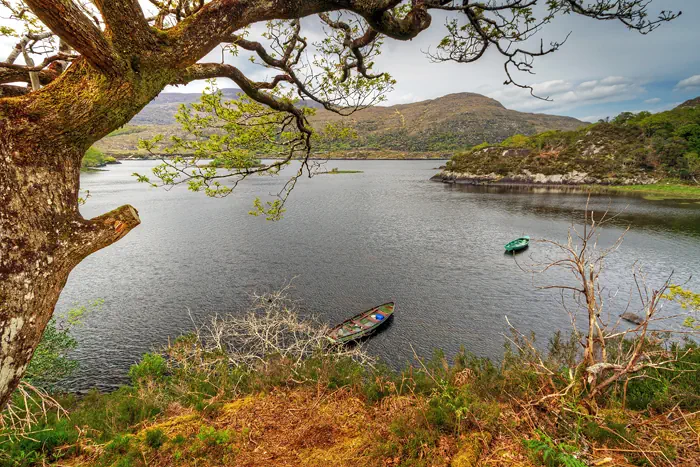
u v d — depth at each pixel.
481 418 4.76
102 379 17.62
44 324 2.58
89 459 4.86
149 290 28.22
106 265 34.06
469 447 4.25
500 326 23.14
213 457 4.65
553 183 107.69
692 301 10.83
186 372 8.39
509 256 37.84
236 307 25.25
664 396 4.92
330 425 5.25
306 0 3.29
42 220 2.46
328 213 62.16
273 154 7.30
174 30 2.81
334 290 28.55
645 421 4.33
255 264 34.53
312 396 6.17
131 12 2.45
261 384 6.71
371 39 5.40
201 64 4.25
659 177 102.44
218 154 6.51
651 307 4.69
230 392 6.79
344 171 169.12
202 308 25.11
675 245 40.56
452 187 104.94
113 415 6.09
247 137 6.59
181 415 5.90
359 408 5.68
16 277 2.36
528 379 5.48
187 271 32.50
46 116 2.39
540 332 22.25
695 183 94.94
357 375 6.68
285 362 7.47
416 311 25.20
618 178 103.25
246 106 6.55
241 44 5.11
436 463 4.10
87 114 2.48
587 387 5.02
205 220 55.56
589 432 4.24
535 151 135.00
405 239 44.53
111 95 2.50
